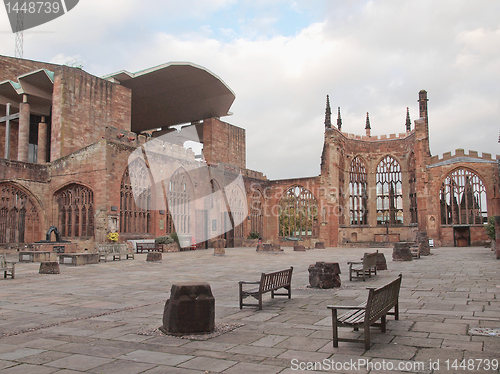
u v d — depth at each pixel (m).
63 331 8.12
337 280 14.09
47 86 43.34
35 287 14.75
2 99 45.78
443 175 52.28
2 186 33.50
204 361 6.11
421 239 32.00
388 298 7.91
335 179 55.69
